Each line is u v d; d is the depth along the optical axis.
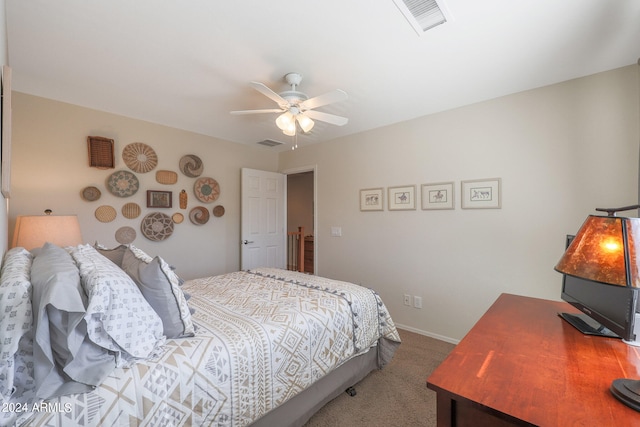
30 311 0.91
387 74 2.22
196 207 3.71
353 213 3.71
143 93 2.56
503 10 1.53
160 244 3.38
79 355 0.96
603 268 0.84
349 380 1.93
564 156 2.29
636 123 2.01
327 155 4.04
